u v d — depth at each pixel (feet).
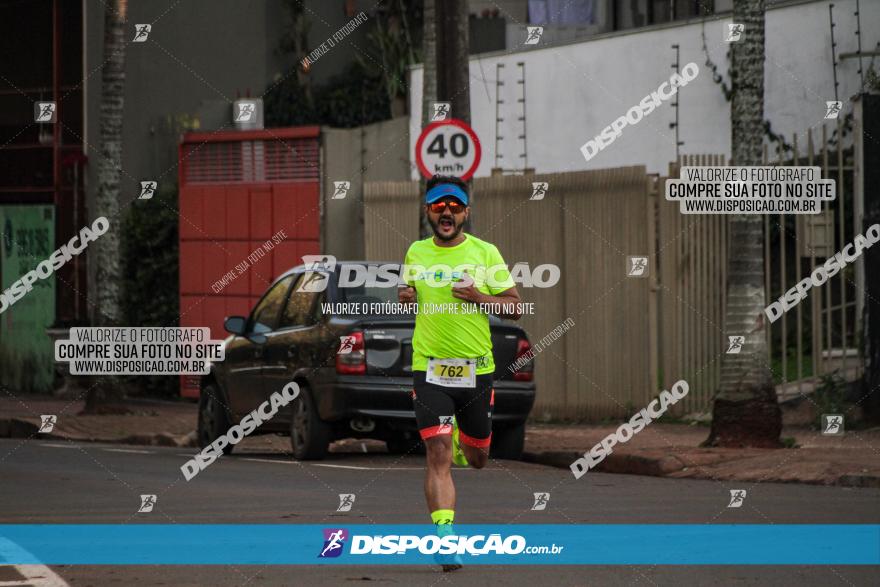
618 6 199.21
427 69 138.51
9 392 211.82
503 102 178.09
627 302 140.36
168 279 196.24
